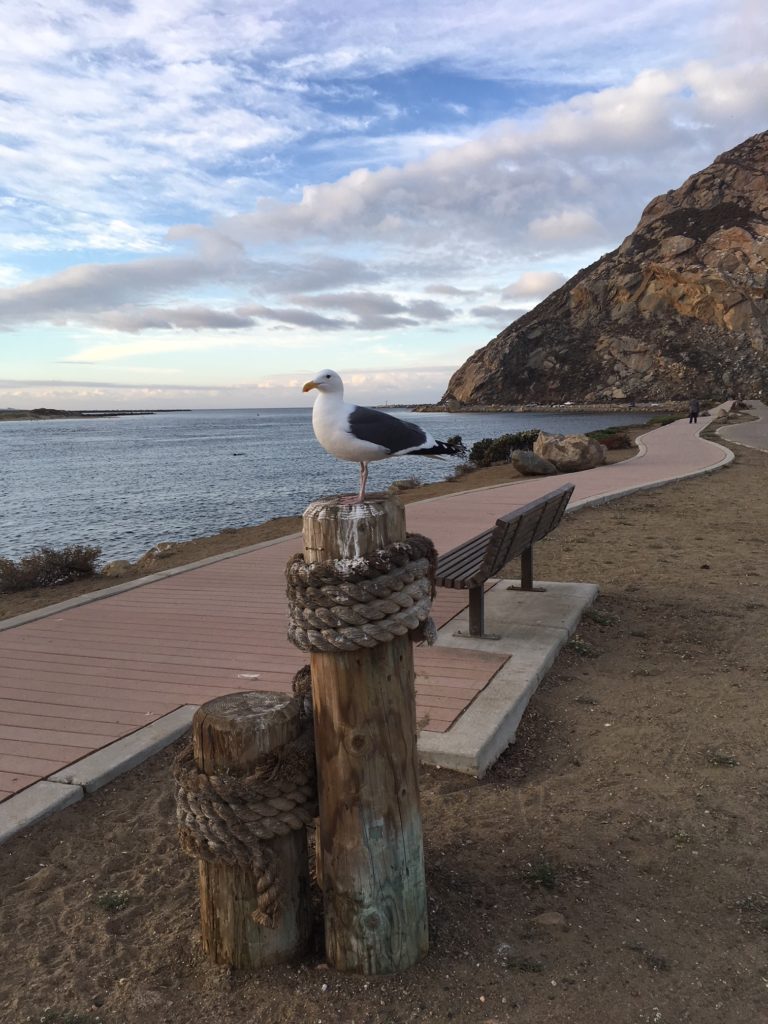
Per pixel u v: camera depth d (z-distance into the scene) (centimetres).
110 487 3148
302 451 5750
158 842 351
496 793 392
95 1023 243
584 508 1321
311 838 335
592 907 297
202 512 2338
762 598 743
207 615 697
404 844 258
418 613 252
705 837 347
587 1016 240
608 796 387
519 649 571
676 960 266
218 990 255
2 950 280
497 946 274
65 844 349
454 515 1258
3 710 483
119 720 466
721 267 12419
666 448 2645
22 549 1742
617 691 527
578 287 14588
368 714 248
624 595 761
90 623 677
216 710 260
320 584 245
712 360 12038
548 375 13900
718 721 473
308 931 273
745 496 1476
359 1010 244
